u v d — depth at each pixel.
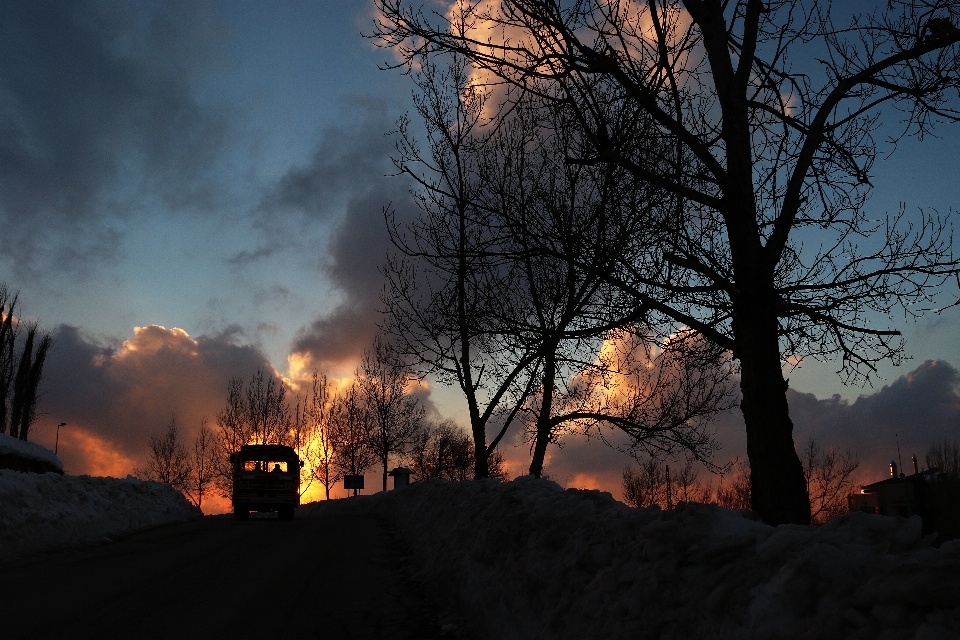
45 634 6.35
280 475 27.36
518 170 10.52
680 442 15.50
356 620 7.05
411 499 19.81
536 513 6.40
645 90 6.50
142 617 7.07
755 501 6.46
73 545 13.65
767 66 7.27
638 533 4.45
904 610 2.54
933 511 6.14
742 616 3.17
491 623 5.96
